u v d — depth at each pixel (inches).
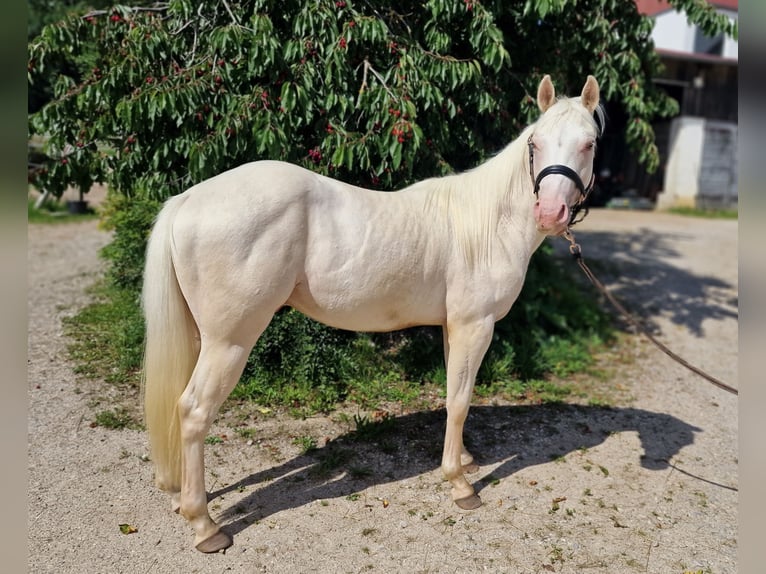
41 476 109.7
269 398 145.5
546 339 200.4
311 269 92.1
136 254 211.6
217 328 87.8
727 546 100.4
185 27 142.6
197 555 90.9
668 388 177.2
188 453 90.0
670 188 591.2
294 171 93.0
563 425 145.1
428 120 144.6
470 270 101.0
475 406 152.7
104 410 137.8
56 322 197.3
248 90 137.7
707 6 175.0
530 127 104.3
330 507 104.8
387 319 101.4
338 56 126.9
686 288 287.9
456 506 107.5
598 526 104.3
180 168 144.1
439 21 142.6
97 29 141.6
